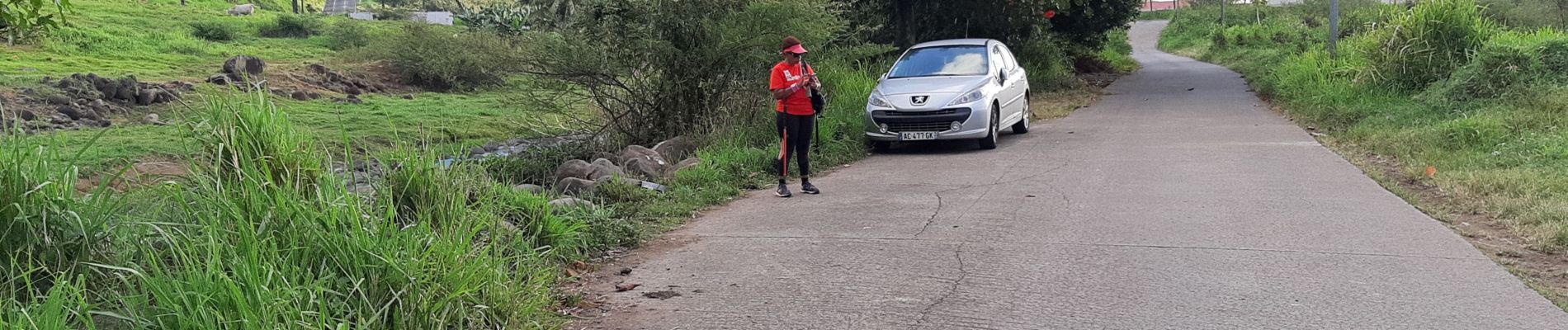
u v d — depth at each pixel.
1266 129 12.80
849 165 10.35
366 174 5.19
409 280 3.82
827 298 4.79
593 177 9.12
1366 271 5.07
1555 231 5.69
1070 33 28.70
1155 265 5.27
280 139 4.46
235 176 4.19
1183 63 37.03
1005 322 4.32
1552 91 12.13
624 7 11.42
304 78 24.83
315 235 3.89
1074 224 6.46
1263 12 56.69
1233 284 4.86
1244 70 27.81
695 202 7.71
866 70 15.70
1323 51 22.89
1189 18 59.88
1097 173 8.88
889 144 11.72
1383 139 10.46
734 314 4.56
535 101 11.98
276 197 3.96
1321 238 5.87
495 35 13.55
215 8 56.50
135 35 35.09
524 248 5.17
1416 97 13.76
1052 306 4.55
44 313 3.02
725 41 11.21
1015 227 6.43
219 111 4.36
